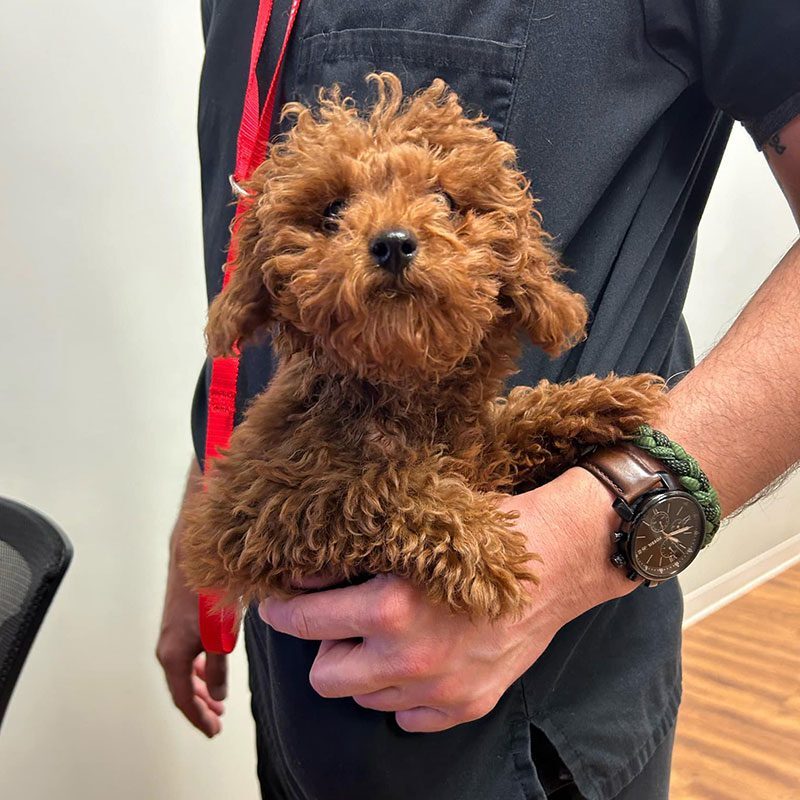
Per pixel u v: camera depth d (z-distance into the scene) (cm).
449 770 64
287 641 67
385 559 51
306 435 55
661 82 69
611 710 75
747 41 64
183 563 58
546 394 60
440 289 47
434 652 52
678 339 94
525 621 54
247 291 56
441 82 61
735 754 196
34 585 56
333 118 58
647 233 74
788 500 298
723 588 275
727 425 59
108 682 124
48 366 113
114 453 122
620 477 56
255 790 150
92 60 113
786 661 239
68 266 114
